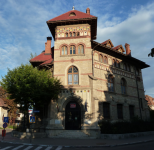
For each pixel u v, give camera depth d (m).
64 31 21.47
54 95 18.08
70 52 20.83
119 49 25.58
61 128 17.86
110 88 22.25
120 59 24.94
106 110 20.77
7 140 15.44
